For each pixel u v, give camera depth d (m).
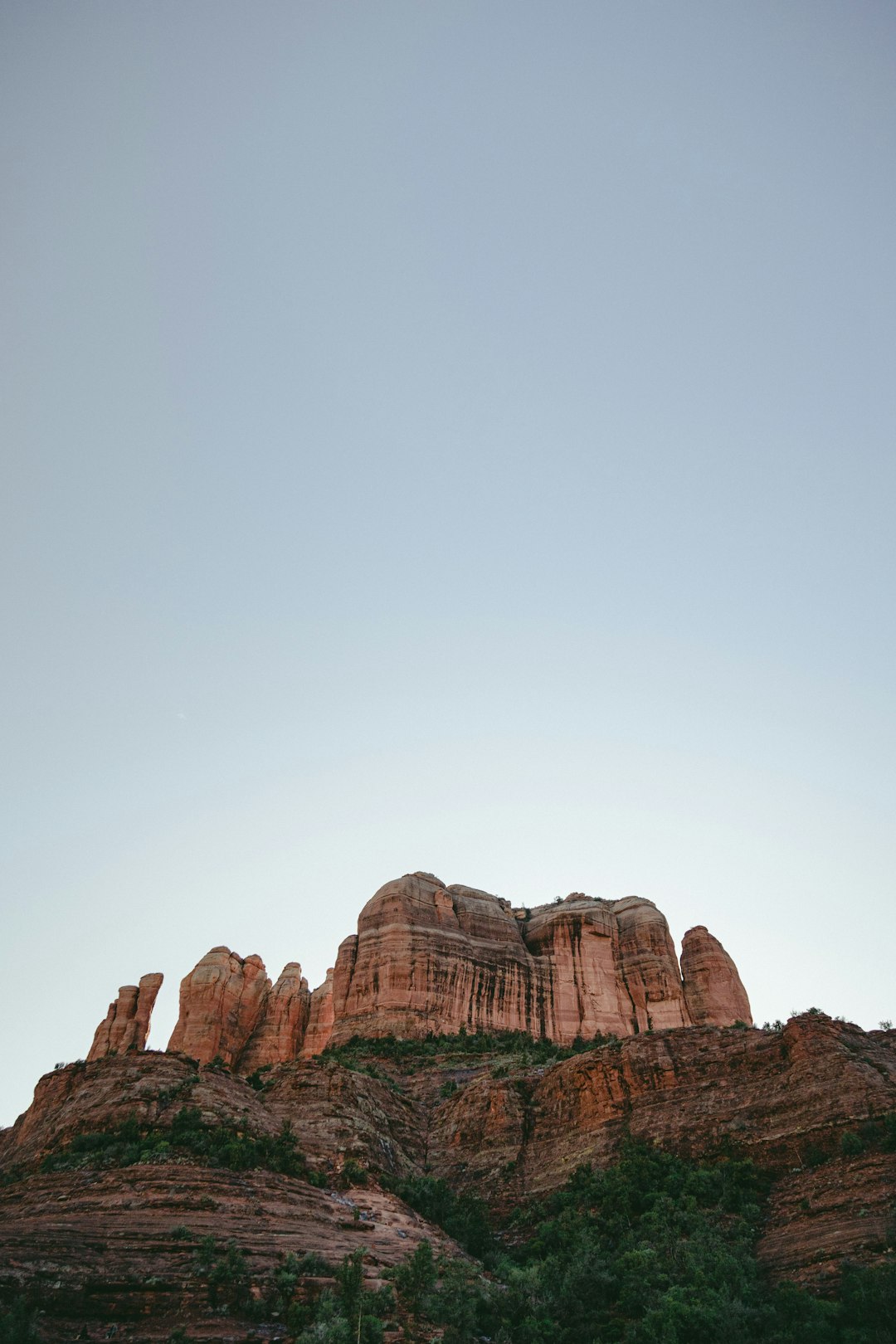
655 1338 36.12
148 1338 33.28
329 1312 34.81
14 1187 47.31
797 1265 40.88
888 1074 53.59
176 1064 59.62
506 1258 49.53
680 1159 53.75
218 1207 43.44
